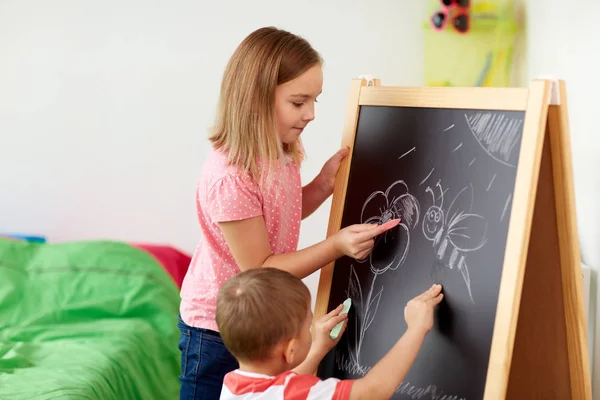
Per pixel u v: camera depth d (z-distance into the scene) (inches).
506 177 56.6
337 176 70.4
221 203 62.9
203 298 67.7
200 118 123.2
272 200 64.6
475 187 58.6
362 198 68.2
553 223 58.0
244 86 63.0
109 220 128.0
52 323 108.0
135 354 101.2
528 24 99.8
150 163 125.6
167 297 113.1
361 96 70.6
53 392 84.7
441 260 59.8
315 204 72.7
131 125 124.8
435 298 57.9
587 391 59.4
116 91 124.2
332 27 116.6
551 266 58.9
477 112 60.2
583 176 77.6
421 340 55.7
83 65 124.1
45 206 128.6
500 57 105.2
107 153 126.0
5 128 127.0
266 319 52.6
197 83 122.3
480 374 55.1
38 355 97.7
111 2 122.0
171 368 106.5
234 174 62.9
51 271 114.7
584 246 77.6
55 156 127.1
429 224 61.6
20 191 128.6
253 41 63.9
